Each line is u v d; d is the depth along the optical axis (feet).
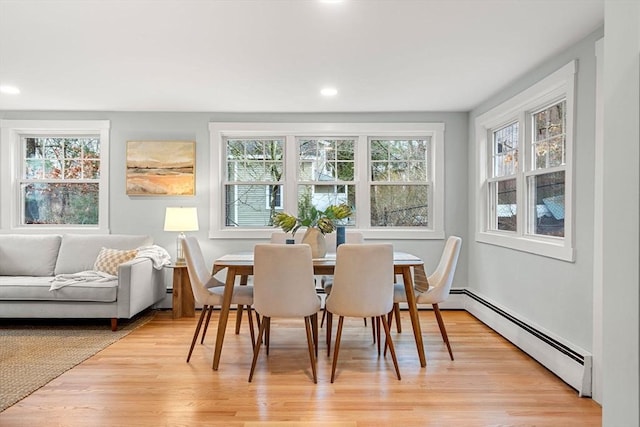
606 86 3.58
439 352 11.16
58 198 16.48
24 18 8.11
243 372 9.77
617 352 3.43
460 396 8.50
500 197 14.15
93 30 8.65
